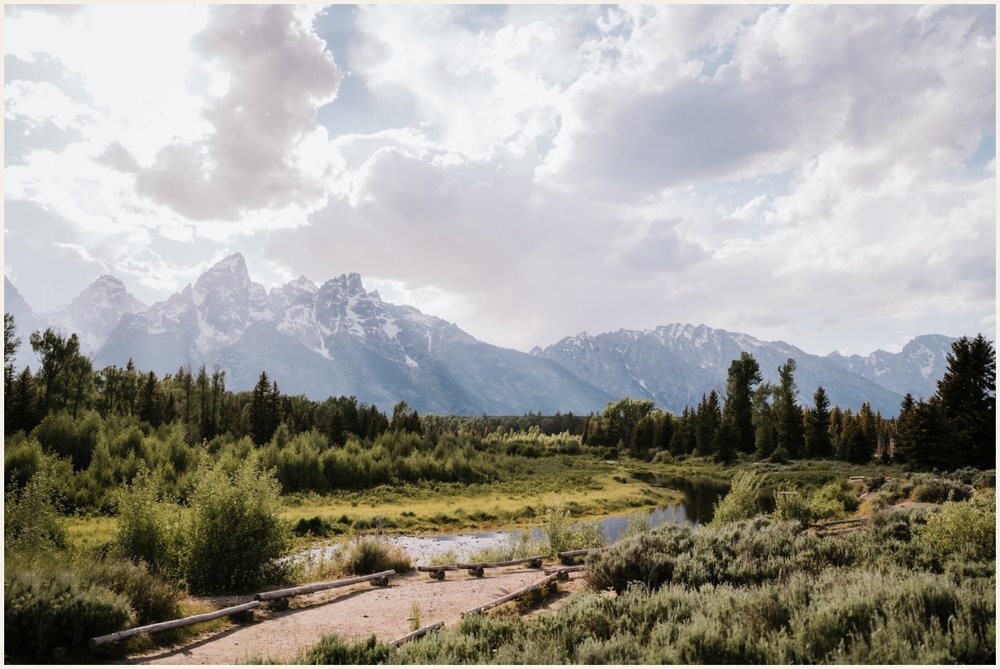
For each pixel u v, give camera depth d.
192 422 77.69
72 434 42.06
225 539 14.32
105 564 11.23
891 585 7.38
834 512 26.61
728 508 22.47
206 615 10.63
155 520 14.45
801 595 7.57
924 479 28.34
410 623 11.14
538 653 6.75
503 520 38.41
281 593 12.74
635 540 13.34
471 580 16.36
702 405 100.12
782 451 80.06
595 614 8.22
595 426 134.25
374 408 104.00
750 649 6.12
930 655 5.55
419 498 49.12
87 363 69.75
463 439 95.00
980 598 6.84
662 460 101.94
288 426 78.00
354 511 38.97
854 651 5.66
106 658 8.68
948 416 49.56
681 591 9.03
